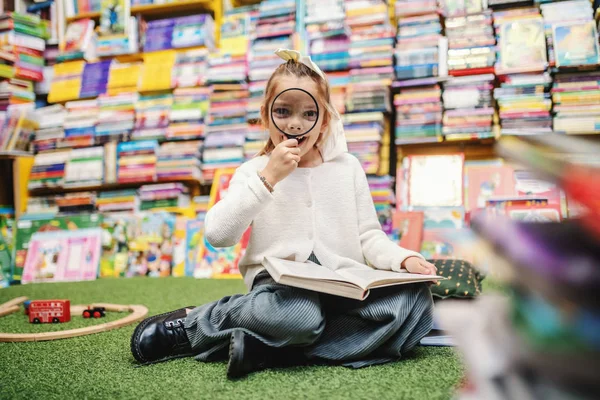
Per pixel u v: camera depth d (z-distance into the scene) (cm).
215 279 231
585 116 216
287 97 94
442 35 251
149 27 289
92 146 281
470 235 44
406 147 250
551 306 38
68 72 295
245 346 78
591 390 36
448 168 238
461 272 126
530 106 222
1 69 284
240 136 261
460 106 233
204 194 286
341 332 87
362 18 250
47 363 89
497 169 233
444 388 70
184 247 254
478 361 44
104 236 262
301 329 80
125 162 272
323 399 66
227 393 70
